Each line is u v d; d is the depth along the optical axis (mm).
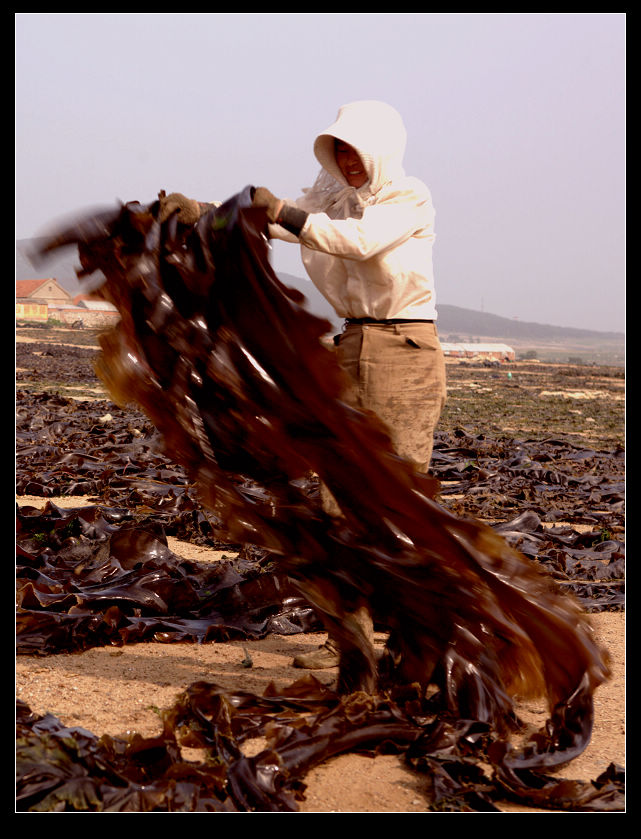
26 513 6414
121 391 3625
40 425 14469
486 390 43812
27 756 2602
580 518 9602
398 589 3480
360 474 3492
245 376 3506
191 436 3590
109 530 6227
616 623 5508
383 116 3910
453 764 3008
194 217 3564
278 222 3631
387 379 3990
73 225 3441
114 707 3480
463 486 11461
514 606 3443
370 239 3721
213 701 3289
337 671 4031
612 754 3369
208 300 3523
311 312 3410
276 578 5090
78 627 4309
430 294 4066
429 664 3557
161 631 4617
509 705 3438
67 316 110500
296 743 3004
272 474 3576
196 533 7230
